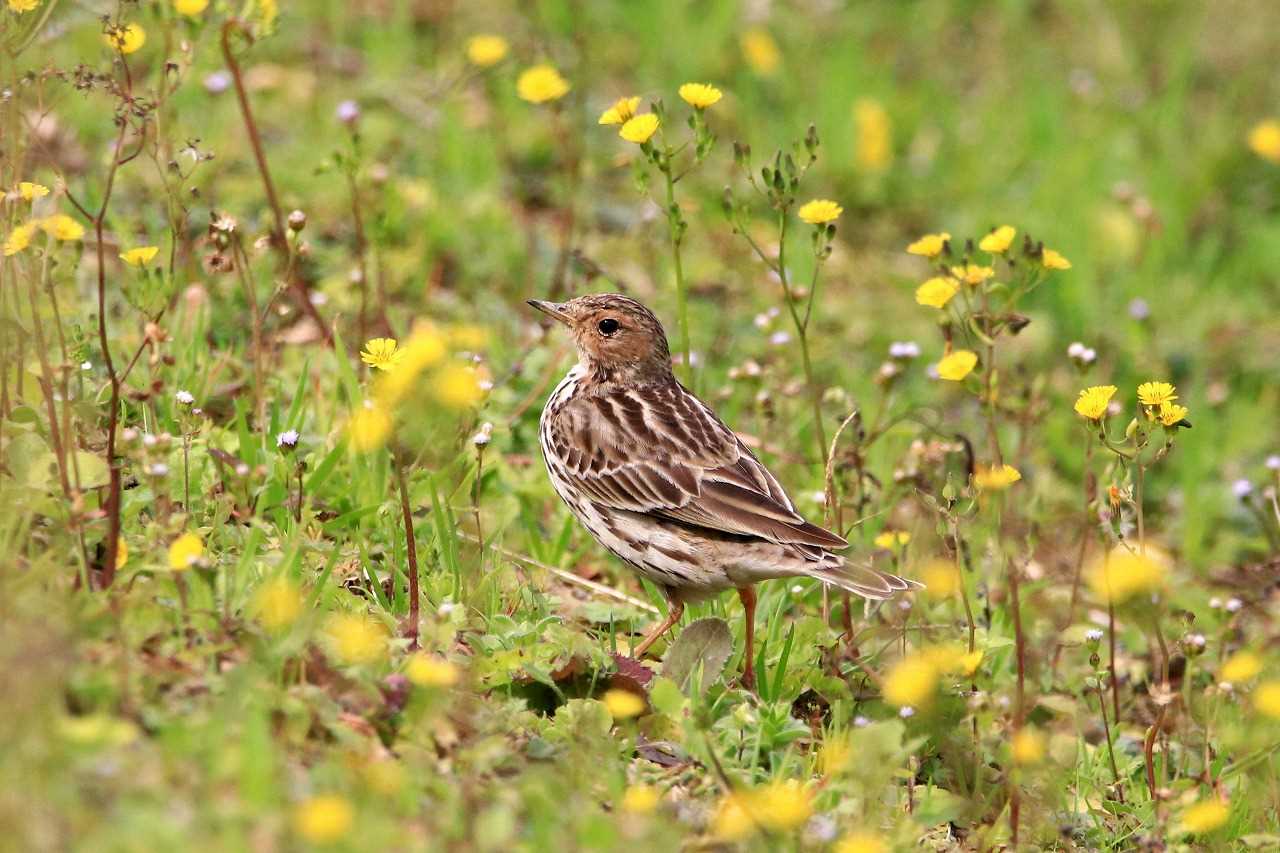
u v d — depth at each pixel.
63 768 7.40
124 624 8.88
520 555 12.98
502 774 9.16
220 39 13.09
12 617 8.21
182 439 11.53
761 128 21.84
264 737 7.89
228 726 8.20
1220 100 24.66
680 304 12.74
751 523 11.64
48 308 11.66
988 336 11.99
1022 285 12.02
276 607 9.12
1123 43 25.44
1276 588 14.64
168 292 11.82
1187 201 22.33
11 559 9.15
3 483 9.75
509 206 18.66
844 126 21.78
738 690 10.84
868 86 23.17
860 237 20.67
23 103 12.55
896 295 19.55
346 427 12.24
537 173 19.66
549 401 12.91
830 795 9.70
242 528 10.93
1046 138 22.98
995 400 12.10
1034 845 10.46
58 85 13.15
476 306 16.45
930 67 24.86
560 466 12.44
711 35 22.84
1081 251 20.25
